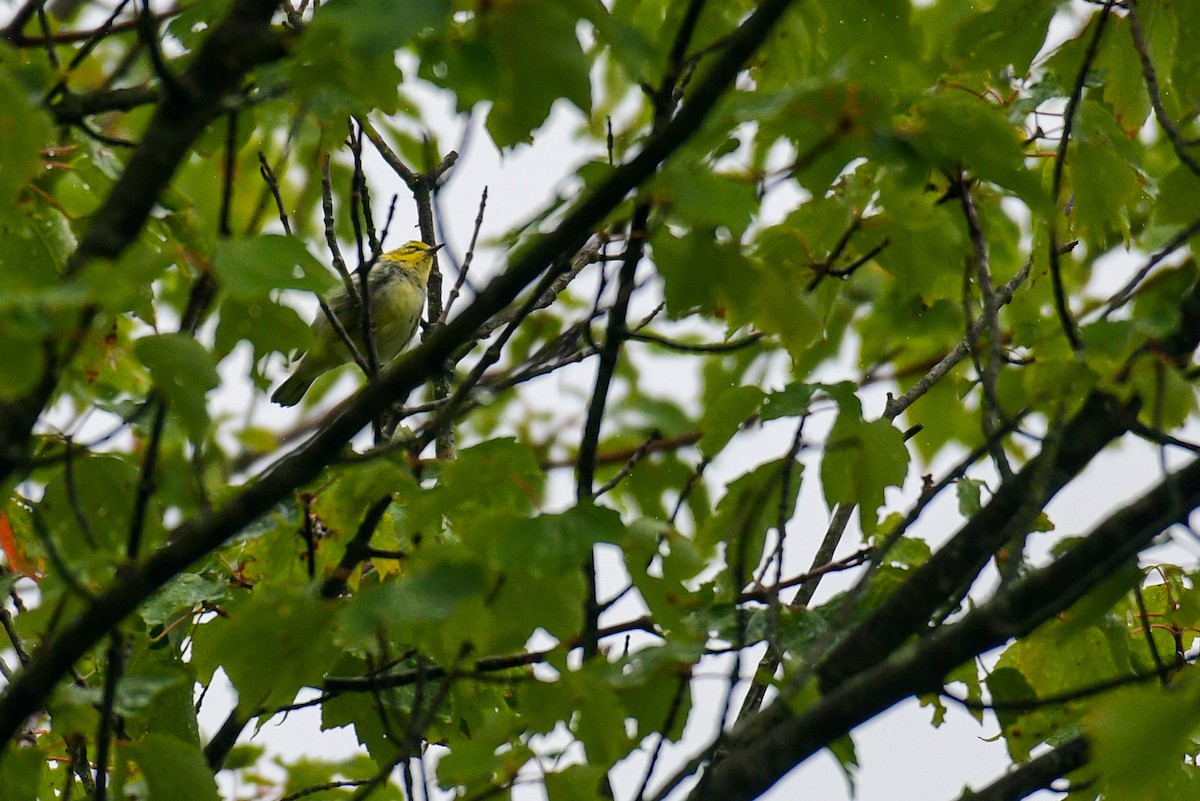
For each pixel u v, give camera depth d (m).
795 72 7.41
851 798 6.52
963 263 7.36
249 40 5.94
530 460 5.95
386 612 4.88
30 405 5.60
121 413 7.12
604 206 5.57
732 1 7.34
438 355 5.93
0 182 5.34
